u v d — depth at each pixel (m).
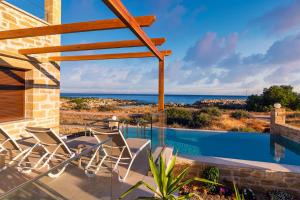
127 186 3.67
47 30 3.83
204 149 10.04
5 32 4.19
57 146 4.04
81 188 3.01
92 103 31.77
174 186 3.06
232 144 10.74
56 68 7.45
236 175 5.64
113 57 6.41
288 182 5.31
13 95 6.05
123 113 20.27
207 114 15.66
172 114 15.61
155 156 5.17
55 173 2.58
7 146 4.15
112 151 4.30
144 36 4.01
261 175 5.46
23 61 5.98
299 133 9.24
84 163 3.89
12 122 5.75
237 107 25.86
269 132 12.70
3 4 5.32
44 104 6.89
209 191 5.35
